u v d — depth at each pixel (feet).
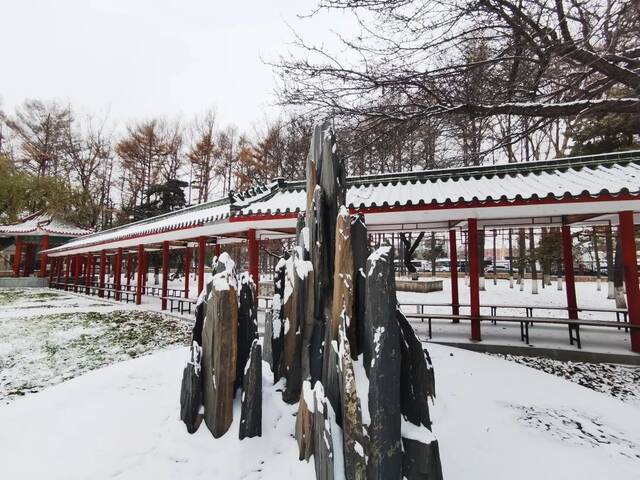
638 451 9.89
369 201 23.53
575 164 24.40
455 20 20.72
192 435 9.61
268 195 29.55
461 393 13.23
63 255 76.95
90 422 10.43
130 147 98.63
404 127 23.58
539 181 23.17
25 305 49.75
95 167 112.06
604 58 18.12
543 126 21.72
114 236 51.26
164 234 36.32
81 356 24.21
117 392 12.42
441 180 26.71
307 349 10.61
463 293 55.62
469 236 25.20
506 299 48.19
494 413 11.71
